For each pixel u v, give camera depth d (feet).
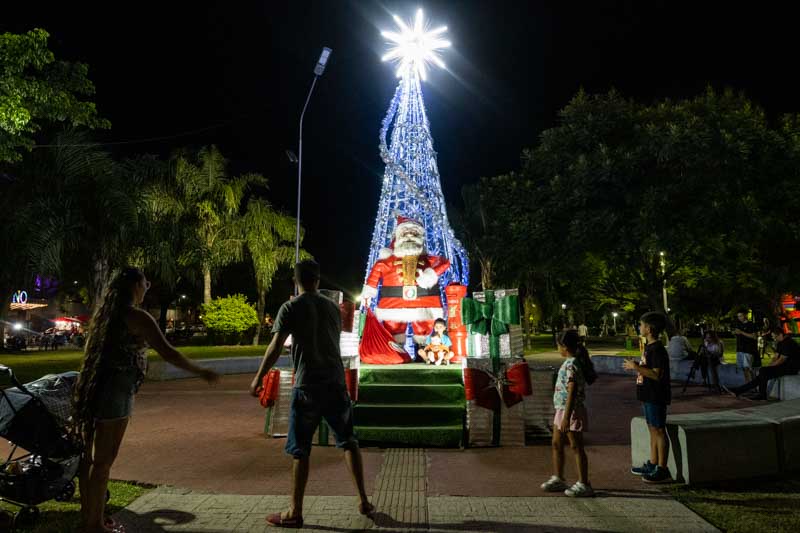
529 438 24.26
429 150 33.24
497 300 25.14
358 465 14.40
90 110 42.50
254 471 19.38
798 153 62.03
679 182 62.85
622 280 78.07
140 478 18.45
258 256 93.66
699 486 17.44
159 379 50.88
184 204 84.94
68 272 70.13
